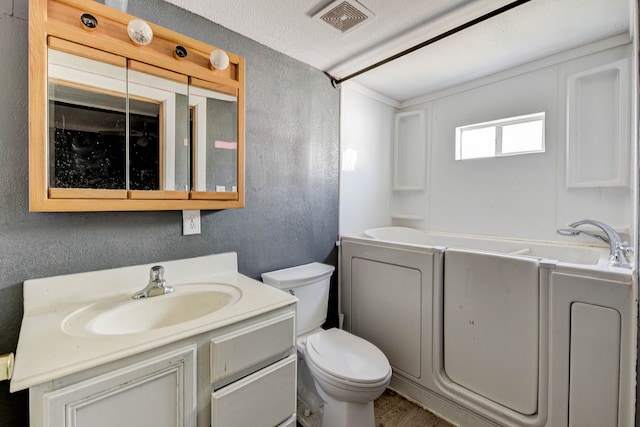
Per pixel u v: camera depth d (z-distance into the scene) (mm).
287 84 1757
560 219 1842
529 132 2029
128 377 721
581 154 1731
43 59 906
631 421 1037
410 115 2592
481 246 2102
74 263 1060
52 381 628
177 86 1211
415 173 2588
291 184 1795
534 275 1270
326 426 1352
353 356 1384
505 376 1365
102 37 1014
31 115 893
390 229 2469
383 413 1607
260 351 995
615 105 1614
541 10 1364
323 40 1597
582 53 1706
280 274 1649
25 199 966
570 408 1181
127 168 1101
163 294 1129
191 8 1316
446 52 1775
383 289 1851
